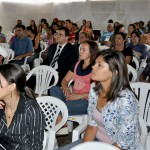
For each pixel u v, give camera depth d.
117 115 1.48
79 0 9.66
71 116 2.36
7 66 1.34
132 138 1.45
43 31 8.00
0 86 1.32
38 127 1.38
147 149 1.60
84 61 2.55
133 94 1.48
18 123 1.36
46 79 3.12
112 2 9.27
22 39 4.93
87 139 1.69
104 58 1.47
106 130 1.56
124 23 9.29
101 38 7.08
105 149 1.05
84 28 7.92
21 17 9.64
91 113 1.69
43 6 9.87
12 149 1.41
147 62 3.19
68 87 2.71
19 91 1.38
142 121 1.77
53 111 1.96
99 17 9.53
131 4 9.10
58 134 2.69
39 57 4.93
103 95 1.59
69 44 3.35
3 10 9.26
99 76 1.49
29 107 1.37
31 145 1.38
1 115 1.41
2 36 6.54
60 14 9.97
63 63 3.27
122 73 1.46
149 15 9.02
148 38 4.83
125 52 3.58
